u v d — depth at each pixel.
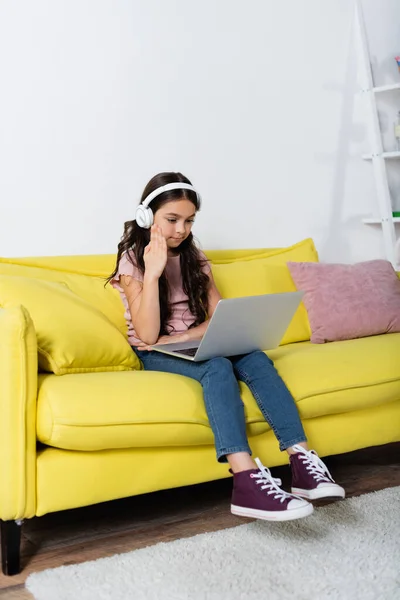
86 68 2.73
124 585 1.56
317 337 2.59
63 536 1.90
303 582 1.56
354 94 3.46
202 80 3.00
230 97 3.08
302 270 2.72
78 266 2.45
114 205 2.81
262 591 1.52
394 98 3.65
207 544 1.77
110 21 2.77
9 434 1.65
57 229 2.69
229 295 2.60
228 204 3.09
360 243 3.53
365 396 2.14
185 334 2.15
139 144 2.86
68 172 2.71
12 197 2.60
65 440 1.68
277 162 3.23
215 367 1.87
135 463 1.82
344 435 2.16
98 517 2.04
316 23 3.32
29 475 1.67
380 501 2.03
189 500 2.18
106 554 1.77
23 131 2.60
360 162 3.50
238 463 1.74
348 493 2.16
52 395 1.70
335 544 1.74
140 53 2.85
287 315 1.99
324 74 3.36
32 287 1.97
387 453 2.63
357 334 2.58
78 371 1.91
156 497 2.21
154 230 2.08
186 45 2.96
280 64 3.22
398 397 2.23
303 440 1.86
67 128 2.69
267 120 3.19
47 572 1.63
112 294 2.35
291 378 2.04
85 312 2.01
